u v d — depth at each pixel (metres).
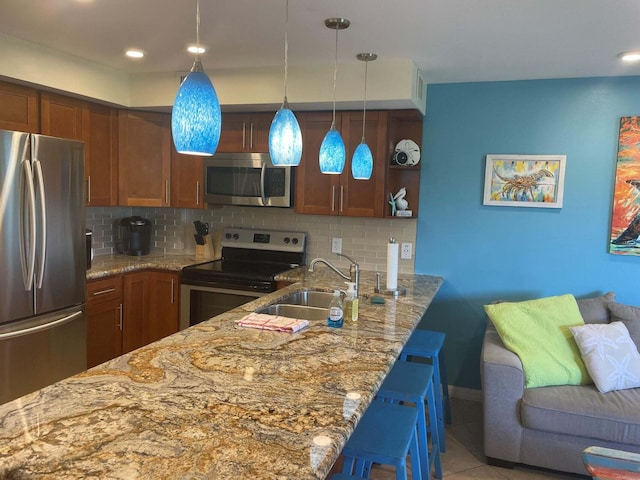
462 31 2.49
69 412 1.30
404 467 1.72
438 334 3.16
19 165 2.72
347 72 3.20
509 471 2.80
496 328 3.07
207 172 3.95
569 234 3.46
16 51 2.88
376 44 2.75
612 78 3.30
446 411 3.37
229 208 4.33
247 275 3.62
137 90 3.73
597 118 3.34
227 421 1.26
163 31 2.67
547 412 2.63
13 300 2.74
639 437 2.50
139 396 1.40
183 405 1.35
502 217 3.60
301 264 4.09
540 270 3.54
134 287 3.85
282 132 1.87
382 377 1.62
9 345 2.75
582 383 2.81
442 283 3.65
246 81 3.42
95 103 3.64
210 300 3.76
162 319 3.94
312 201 3.76
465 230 3.69
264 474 1.03
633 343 2.87
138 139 3.91
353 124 3.60
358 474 2.10
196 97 1.47
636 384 2.75
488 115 3.57
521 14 2.24
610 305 3.14
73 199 3.10
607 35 2.48
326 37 2.66
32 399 1.38
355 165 2.81
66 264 3.07
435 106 3.69
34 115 3.20
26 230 2.78
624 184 3.30
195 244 4.47
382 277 3.63
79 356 3.23
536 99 3.46
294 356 1.78
